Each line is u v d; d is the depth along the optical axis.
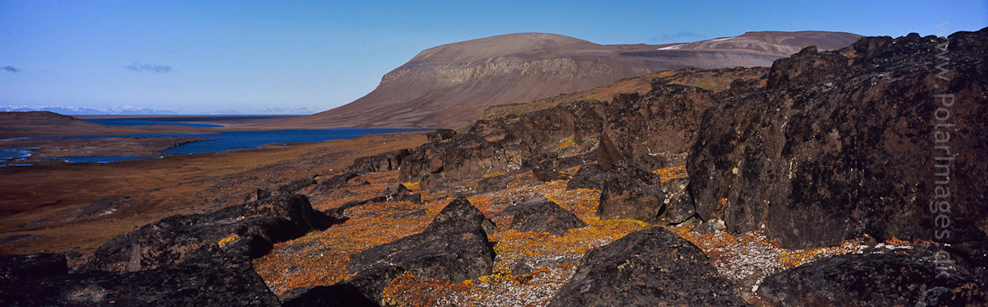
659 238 10.47
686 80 126.50
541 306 10.31
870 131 10.68
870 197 10.34
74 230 42.53
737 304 8.65
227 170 91.06
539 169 36.06
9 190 69.62
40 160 118.06
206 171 90.25
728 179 14.84
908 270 8.02
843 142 11.12
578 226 17.92
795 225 11.52
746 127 14.42
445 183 38.75
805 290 8.73
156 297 5.48
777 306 8.99
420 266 12.13
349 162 90.12
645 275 9.43
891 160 10.12
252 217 20.61
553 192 26.95
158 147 155.62
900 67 11.31
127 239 20.83
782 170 12.30
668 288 9.09
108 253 19.69
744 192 13.66
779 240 11.90
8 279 5.40
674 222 17.11
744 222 13.40
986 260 7.77
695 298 8.80
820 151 11.52
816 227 11.07
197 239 17.16
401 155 66.81
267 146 147.62
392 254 14.25
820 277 8.71
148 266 16.59
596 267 10.20
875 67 12.46
